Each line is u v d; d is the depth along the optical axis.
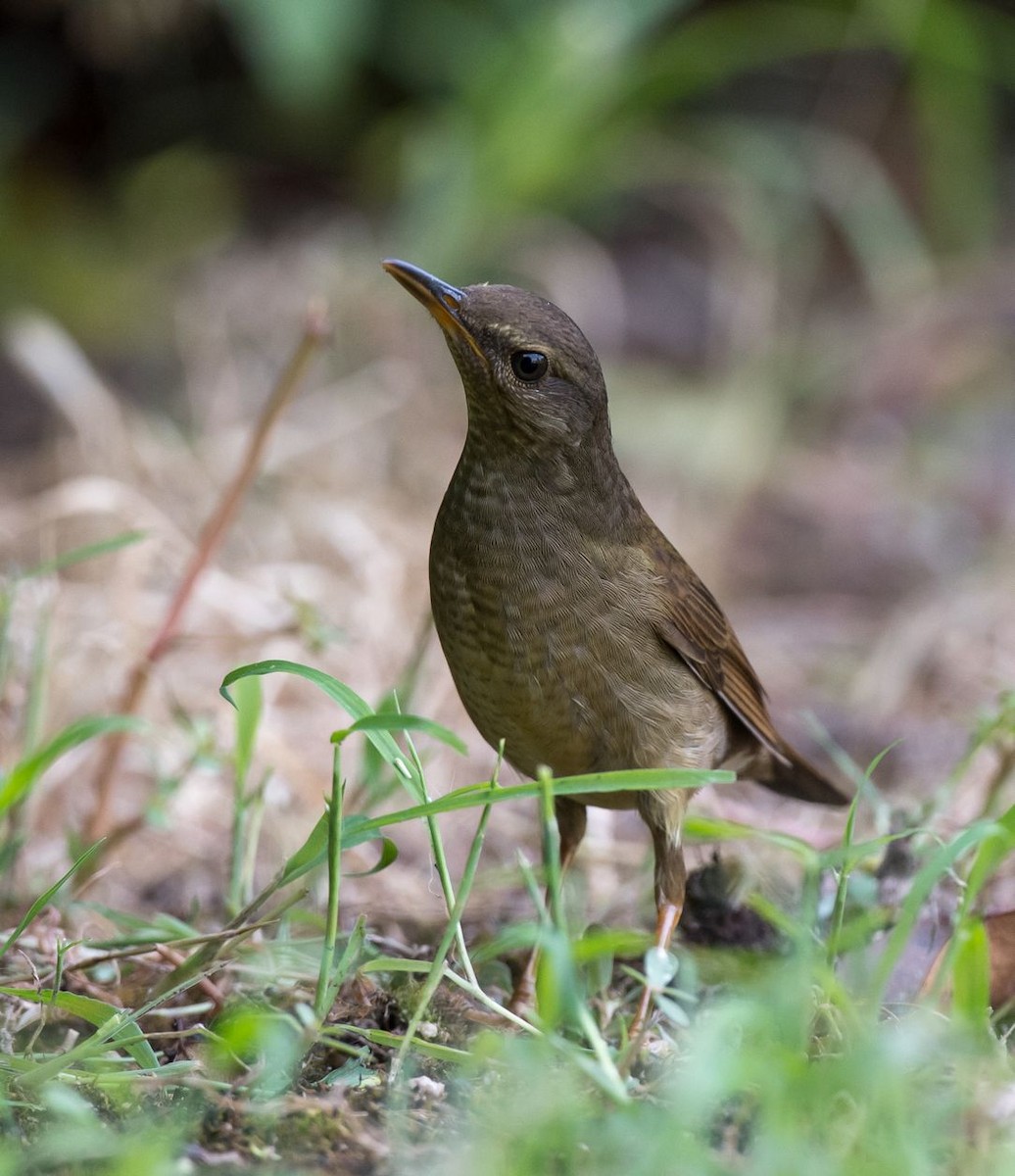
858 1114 5.65
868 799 10.82
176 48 20.19
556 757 8.13
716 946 8.18
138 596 11.97
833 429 18.20
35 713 9.32
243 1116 6.04
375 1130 6.05
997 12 20.59
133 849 10.20
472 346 7.79
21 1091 6.13
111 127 20.58
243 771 8.38
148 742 10.24
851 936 6.99
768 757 9.34
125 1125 6.00
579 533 7.84
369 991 7.14
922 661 13.92
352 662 12.18
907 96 21.56
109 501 11.34
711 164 20.02
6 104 19.78
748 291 18.91
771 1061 5.61
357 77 20.38
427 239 18.03
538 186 18.41
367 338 17.27
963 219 20.52
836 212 20.41
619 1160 5.49
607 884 9.73
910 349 18.89
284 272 18.23
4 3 19.56
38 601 11.17
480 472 7.88
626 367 18.23
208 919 9.19
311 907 8.93
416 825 10.77
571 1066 6.33
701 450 16.78
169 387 17.16
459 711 12.23
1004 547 15.47
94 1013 6.57
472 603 7.88
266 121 20.70
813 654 14.42
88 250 19.42
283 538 14.17
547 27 18.31
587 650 7.87
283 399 9.98
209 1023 7.20
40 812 10.39
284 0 17.91
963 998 6.36
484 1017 7.16
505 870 9.24
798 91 21.56
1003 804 10.48
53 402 15.70
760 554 16.09
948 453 17.64
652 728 8.05
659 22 20.06
